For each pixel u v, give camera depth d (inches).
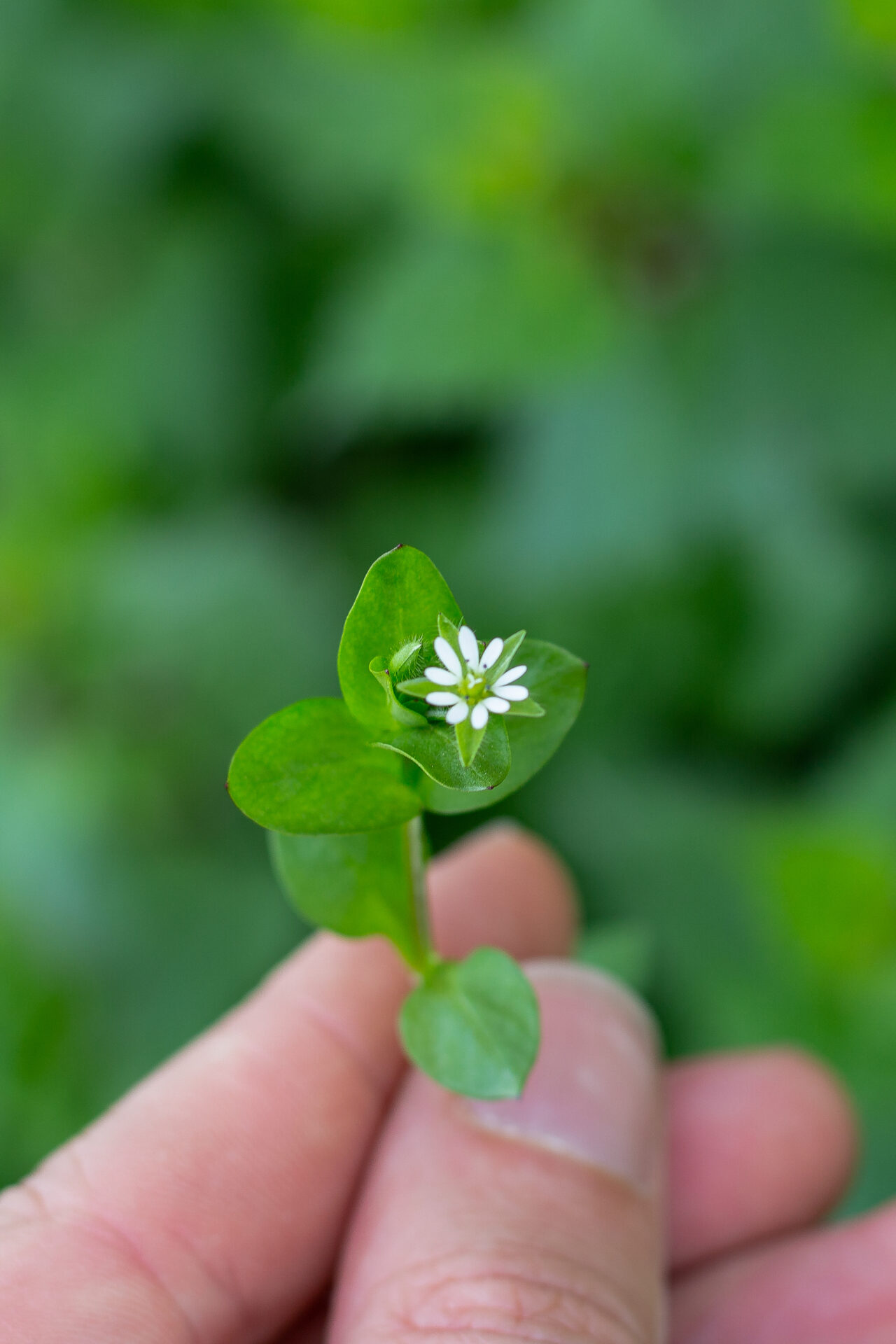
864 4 8.0
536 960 8.3
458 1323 6.9
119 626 10.5
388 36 9.2
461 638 6.5
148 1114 7.5
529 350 8.7
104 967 9.6
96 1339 7.0
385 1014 7.8
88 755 10.1
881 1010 8.9
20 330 11.8
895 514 10.0
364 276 10.6
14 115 10.9
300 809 6.7
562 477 9.3
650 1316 7.2
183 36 10.6
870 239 8.7
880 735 9.5
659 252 8.9
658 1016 9.4
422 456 11.7
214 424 11.5
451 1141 7.4
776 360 8.8
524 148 8.8
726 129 8.7
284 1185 7.5
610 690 10.5
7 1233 7.1
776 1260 8.2
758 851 9.1
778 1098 8.3
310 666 10.5
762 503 9.6
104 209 11.5
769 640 10.2
